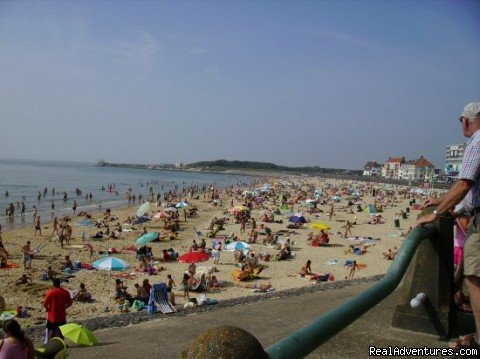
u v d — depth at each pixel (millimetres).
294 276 24594
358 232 41500
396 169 164000
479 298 2643
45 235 36969
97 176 171500
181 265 26781
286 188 110125
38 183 112875
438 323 3217
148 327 9867
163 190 107688
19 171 180000
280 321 7379
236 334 1157
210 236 37594
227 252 30609
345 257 29953
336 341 3180
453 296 3246
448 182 98875
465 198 2717
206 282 21703
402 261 2367
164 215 44156
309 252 31609
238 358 1096
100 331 10859
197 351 1127
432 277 3238
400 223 48375
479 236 2615
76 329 9227
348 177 182875
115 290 20578
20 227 41562
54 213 54375
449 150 99688
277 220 48344
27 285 21188
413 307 3203
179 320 9836
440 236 3193
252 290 21609
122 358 7332
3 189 90500
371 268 26828
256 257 25094
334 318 1617
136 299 18516
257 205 63281
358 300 1840
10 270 24281
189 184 139125
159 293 15719
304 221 43062
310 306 8789
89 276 23438
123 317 13867
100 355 7805
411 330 3344
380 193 94938
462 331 3240
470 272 2645
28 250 25188
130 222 44344
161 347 7680
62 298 11117
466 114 2619
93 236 36094
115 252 30172
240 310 9727
